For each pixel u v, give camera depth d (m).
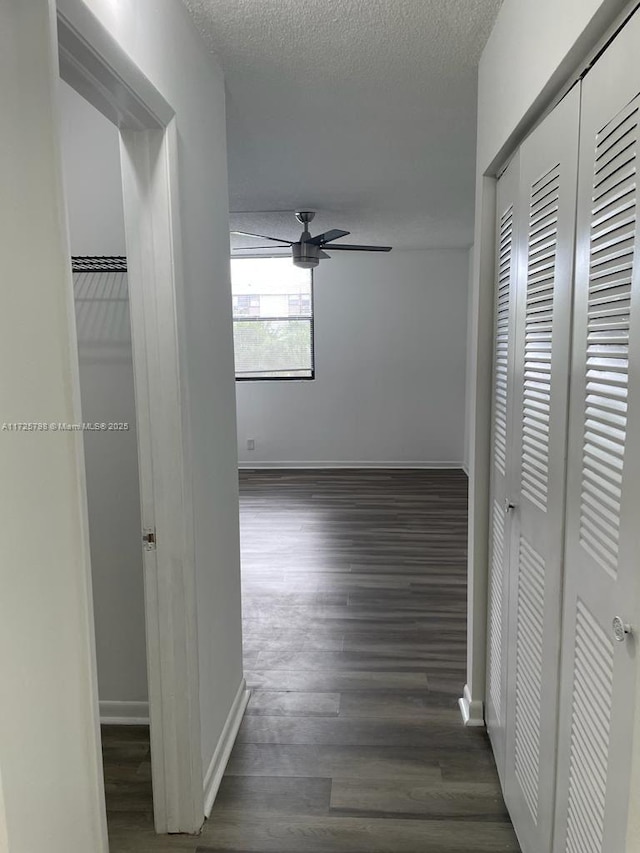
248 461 7.19
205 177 1.90
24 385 0.80
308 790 1.95
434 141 2.86
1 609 0.75
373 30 1.82
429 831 1.77
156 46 1.45
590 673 1.15
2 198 0.75
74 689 0.94
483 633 2.22
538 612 1.50
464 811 1.85
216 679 2.04
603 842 1.07
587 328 1.17
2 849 0.75
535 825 1.52
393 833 1.77
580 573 1.21
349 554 4.15
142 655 2.31
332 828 1.79
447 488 6.04
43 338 0.84
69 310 0.90
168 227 1.55
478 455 2.13
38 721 0.83
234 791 1.95
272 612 3.26
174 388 1.62
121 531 2.25
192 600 1.73
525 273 1.60
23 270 0.80
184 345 1.65
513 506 1.73
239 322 7.02
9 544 0.77
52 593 0.87
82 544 0.95
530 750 1.57
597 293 1.12
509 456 1.80
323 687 2.54
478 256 2.07
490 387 2.09
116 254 2.16
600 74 1.09
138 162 1.54
